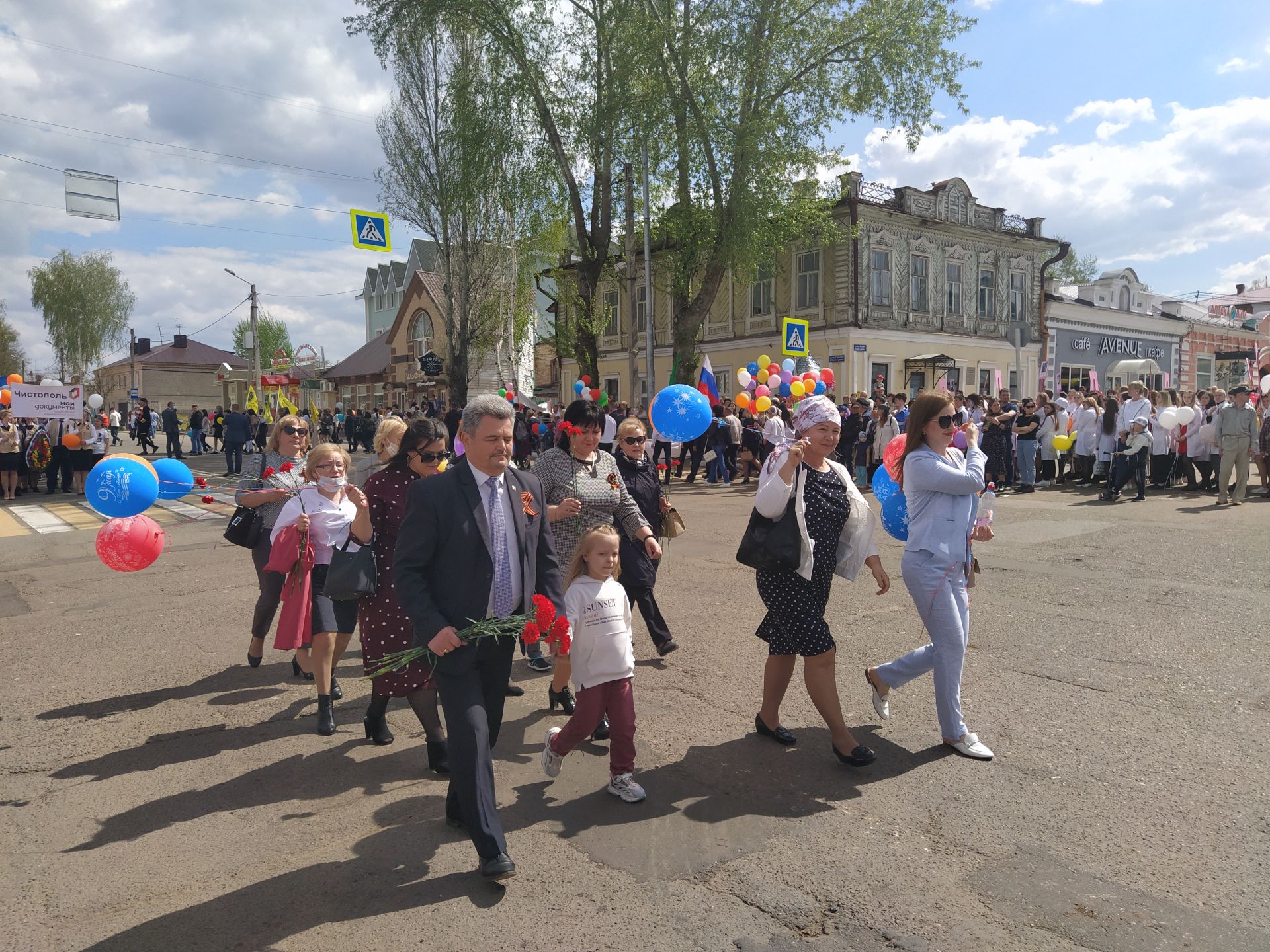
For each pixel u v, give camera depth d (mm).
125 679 5461
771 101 19547
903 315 27328
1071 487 15508
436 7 20219
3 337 65625
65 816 3582
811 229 24578
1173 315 38094
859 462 16828
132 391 54062
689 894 2900
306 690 5234
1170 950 2514
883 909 2773
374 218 19234
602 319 23328
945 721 4008
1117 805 3441
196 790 3822
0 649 6207
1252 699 4566
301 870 3117
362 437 30391
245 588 8188
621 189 21578
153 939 2695
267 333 66625
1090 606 6598
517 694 5070
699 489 16625
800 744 4195
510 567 3178
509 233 24031
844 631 6055
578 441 4973
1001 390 16516
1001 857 3082
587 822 3457
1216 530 9984
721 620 6574
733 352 29781
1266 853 3039
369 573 3877
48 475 17516
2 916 2848
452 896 2920
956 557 3990
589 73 20844
